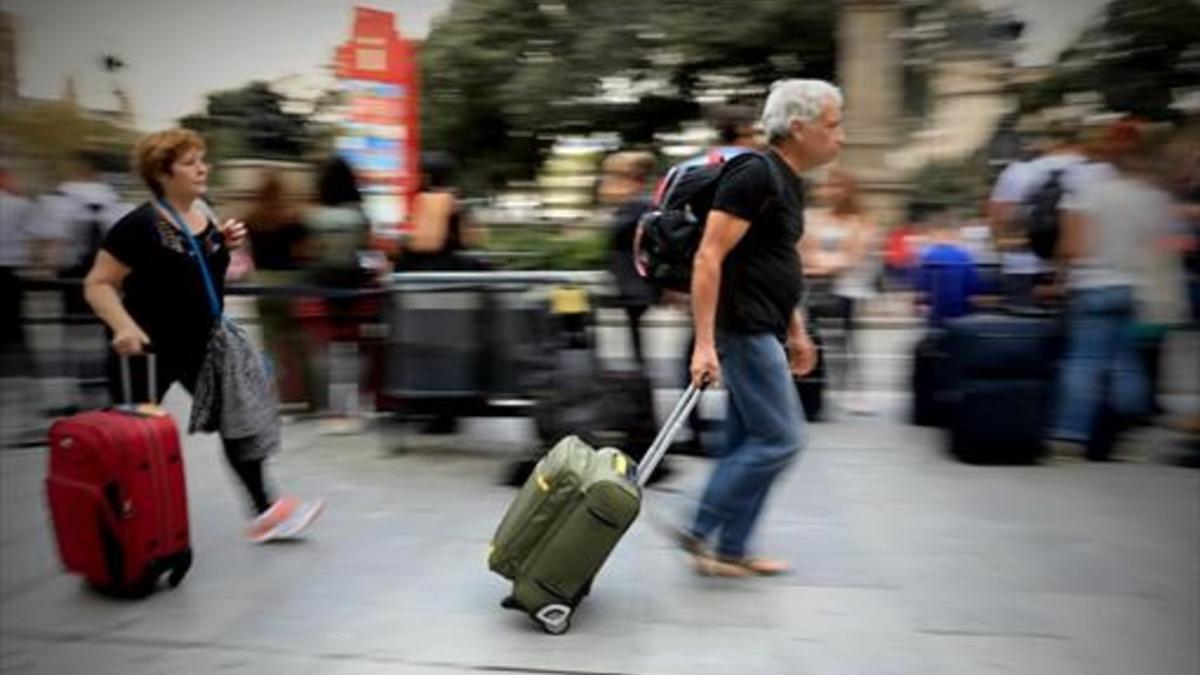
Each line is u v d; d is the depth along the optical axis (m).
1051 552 4.17
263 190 6.22
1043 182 5.70
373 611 3.59
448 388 5.40
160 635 3.41
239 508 4.74
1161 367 6.11
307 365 6.45
